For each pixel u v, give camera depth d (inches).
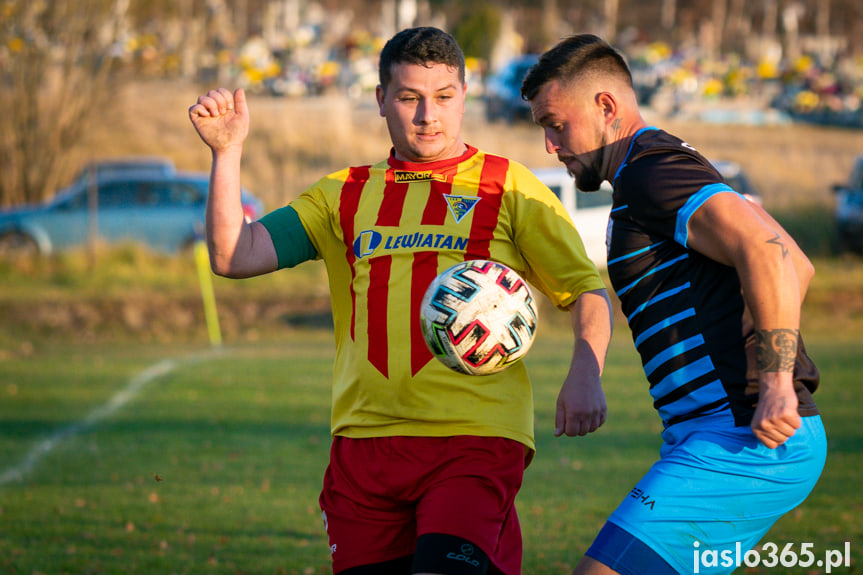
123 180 3078.2
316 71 5516.7
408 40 486.6
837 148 4788.4
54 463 1169.4
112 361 1985.7
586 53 475.5
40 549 844.0
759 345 415.5
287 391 1625.2
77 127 3649.1
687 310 443.2
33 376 1790.1
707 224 428.5
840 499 1005.8
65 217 3034.0
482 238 490.0
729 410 437.1
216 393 1608.0
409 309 481.7
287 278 2972.4
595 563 434.0
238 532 902.4
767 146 4729.3
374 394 484.7
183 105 4677.7
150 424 1380.4
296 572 783.1
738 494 436.8
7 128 3560.5
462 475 464.4
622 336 2480.3
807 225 3368.6
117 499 1013.8
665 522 432.8
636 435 1326.3
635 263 454.3
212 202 485.1
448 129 494.0
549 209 496.1
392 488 478.6
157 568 791.1
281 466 1157.1
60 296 2679.6
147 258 2977.4
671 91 5880.9
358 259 498.0
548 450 1244.5
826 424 1378.0
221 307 2684.5
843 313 2679.6
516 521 496.1
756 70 6496.1
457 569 437.4
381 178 507.5
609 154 478.9
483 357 459.8
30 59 3489.2
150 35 4045.3
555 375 1764.3
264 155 4037.9
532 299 470.6
